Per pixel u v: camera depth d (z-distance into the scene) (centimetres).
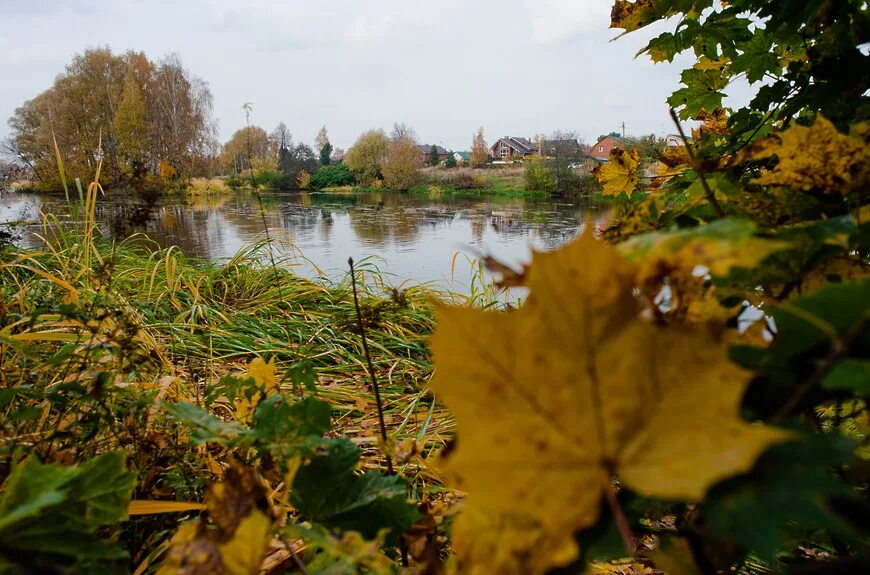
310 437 56
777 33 117
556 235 1341
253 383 74
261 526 32
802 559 46
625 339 22
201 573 34
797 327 27
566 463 22
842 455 22
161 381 140
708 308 37
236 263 521
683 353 21
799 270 38
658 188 92
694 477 20
